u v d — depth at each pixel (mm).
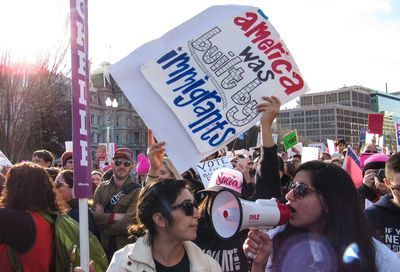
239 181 3582
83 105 2598
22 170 2881
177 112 3158
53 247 2816
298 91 3180
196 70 3209
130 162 5059
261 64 3209
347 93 132625
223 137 3146
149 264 2297
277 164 2961
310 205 2223
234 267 3027
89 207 4848
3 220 2674
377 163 4793
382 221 3387
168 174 3930
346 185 2223
